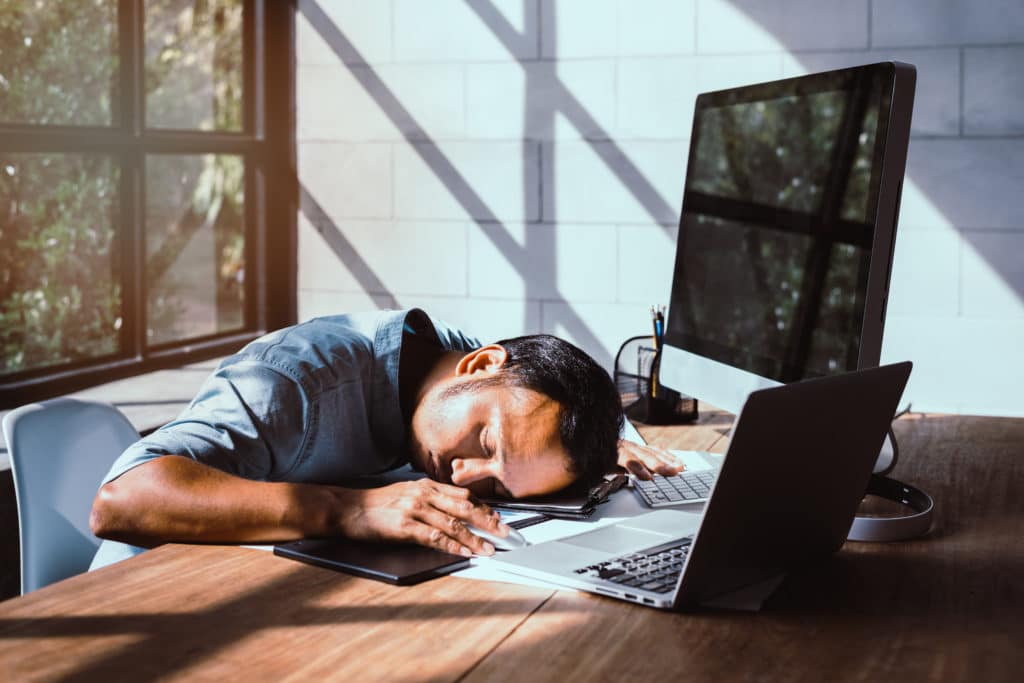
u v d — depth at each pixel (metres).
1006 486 1.49
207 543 1.21
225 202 3.32
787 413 0.97
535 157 3.21
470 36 3.25
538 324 3.26
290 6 3.43
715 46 3.00
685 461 1.61
